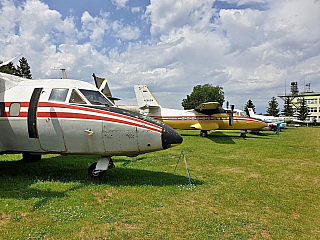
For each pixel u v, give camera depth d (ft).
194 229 13.85
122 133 21.44
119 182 22.57
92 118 21.42
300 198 19.90
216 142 62.39
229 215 16.07
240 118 76.64
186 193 20.21
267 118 140.97
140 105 82.43
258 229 14.26
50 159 34.94
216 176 26.63
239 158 38.65
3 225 13.42
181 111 79.10
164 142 21.71
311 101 243.81
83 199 17.80
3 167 28.07
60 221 14.17
